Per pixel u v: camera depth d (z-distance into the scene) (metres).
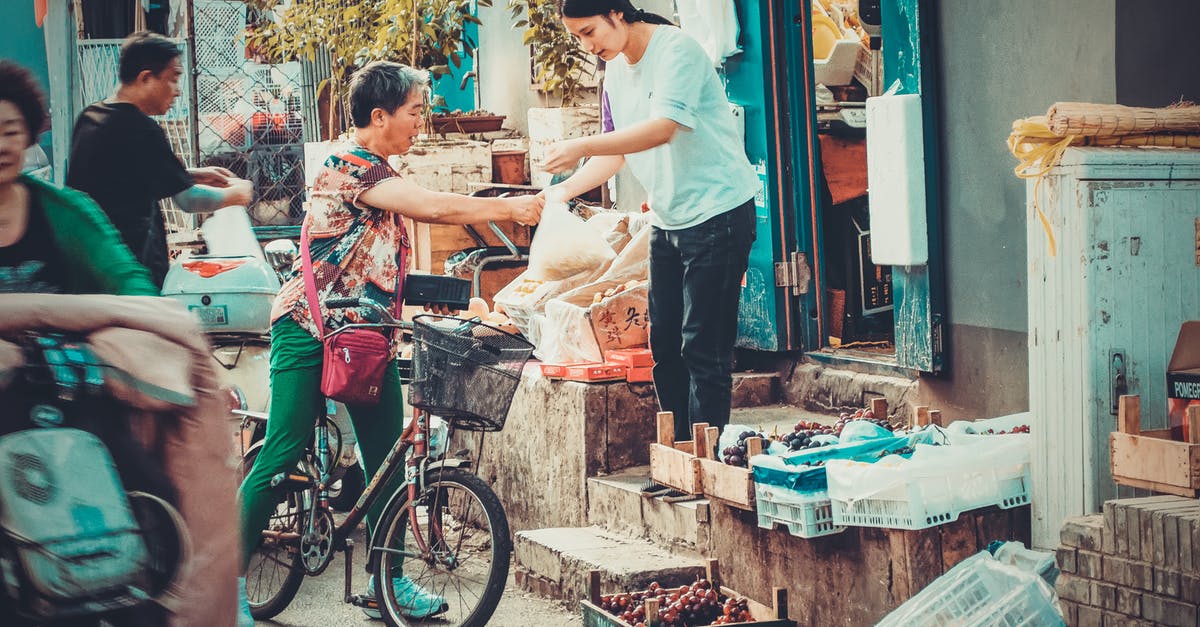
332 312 5.26
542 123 9.56
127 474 2.57
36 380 2.53
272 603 5.71
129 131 5.71
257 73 16.30
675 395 5.79
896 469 4.22
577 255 5.97
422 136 10.30
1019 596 3.95
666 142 5.12
